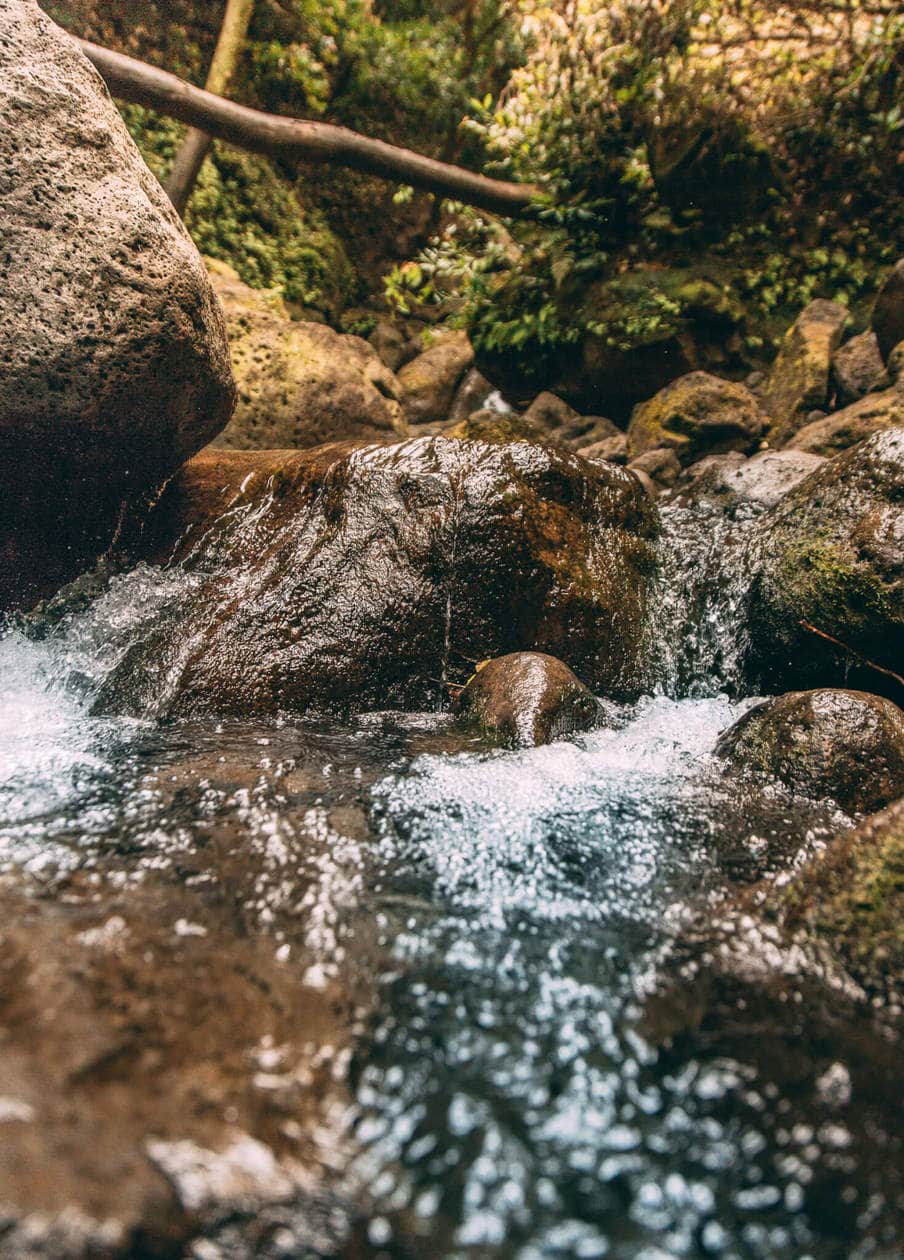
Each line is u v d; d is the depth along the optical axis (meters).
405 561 3.73
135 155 3.77
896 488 3.54
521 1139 1.18
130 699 3.27
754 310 7.87
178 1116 1.13
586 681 3.95
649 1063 1.36
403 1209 1.05
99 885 1.81
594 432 8.01
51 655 3.69
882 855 1.78
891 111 7.48
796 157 7.83
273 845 2.09
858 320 7.63
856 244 8.05
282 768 2.65
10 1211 0.91
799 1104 1.28
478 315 8.69
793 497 4.07
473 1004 1.49
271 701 3.36
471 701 3.42
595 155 8.00
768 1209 1.09
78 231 3.40
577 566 4.00
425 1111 1.22
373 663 3.57
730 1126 1.23
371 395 7.31
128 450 3.83
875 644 3.43
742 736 2.98
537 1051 1.37
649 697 4.03
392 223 11.34
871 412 5.61
